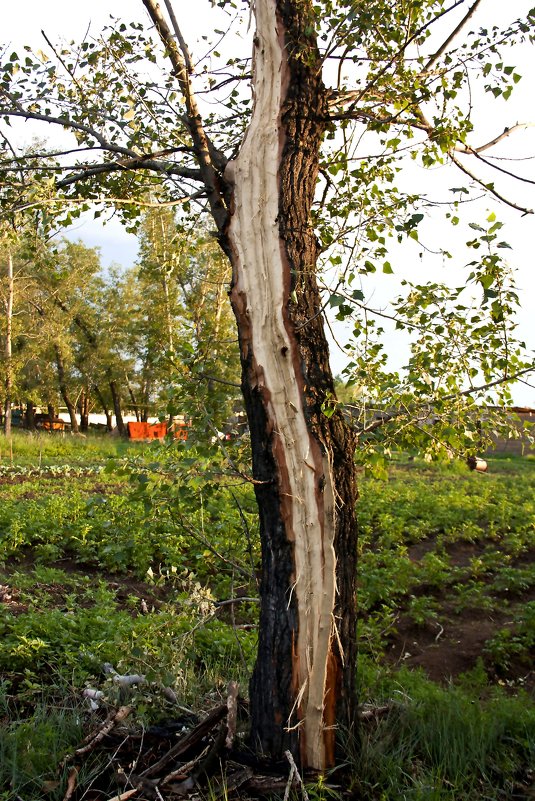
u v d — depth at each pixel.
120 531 5.70
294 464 4.45
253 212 4.58
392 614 9.56
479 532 13.72
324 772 4.37
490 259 4.32
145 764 4.52
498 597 10.42
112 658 6.07
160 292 23.55
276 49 4.69
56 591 8.91
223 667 6.30
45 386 42.94
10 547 11.34
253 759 4.41
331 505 4.43
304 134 4.68
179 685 5.37
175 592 8.45
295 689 4.39
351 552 4.61
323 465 4.44
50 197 4.91
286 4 4.68
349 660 4.57
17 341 37.69
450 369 4.89
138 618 7.33
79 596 8.85
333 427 4.54
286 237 4.55
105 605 7.89
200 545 10.45
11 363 33.16
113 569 10.30
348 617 4.57
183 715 5.00
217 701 5.26
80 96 5.43
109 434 49.62
